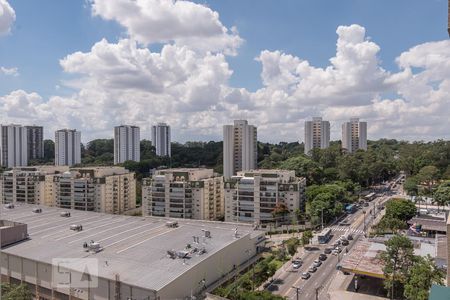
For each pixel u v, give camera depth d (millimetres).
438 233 128750
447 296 56781
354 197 192375
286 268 104000
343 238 128000
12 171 190250
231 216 158250
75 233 105125
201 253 87500
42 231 107562
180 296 74375
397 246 76688
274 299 73688
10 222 105375
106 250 89688
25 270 85938
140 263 81188
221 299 74625
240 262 101188
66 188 179125
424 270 70875
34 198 186250
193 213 158375
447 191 164500
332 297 83812
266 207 152000
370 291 86812
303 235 127938
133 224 116812
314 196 168750
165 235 103062
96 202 175000
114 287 72812
